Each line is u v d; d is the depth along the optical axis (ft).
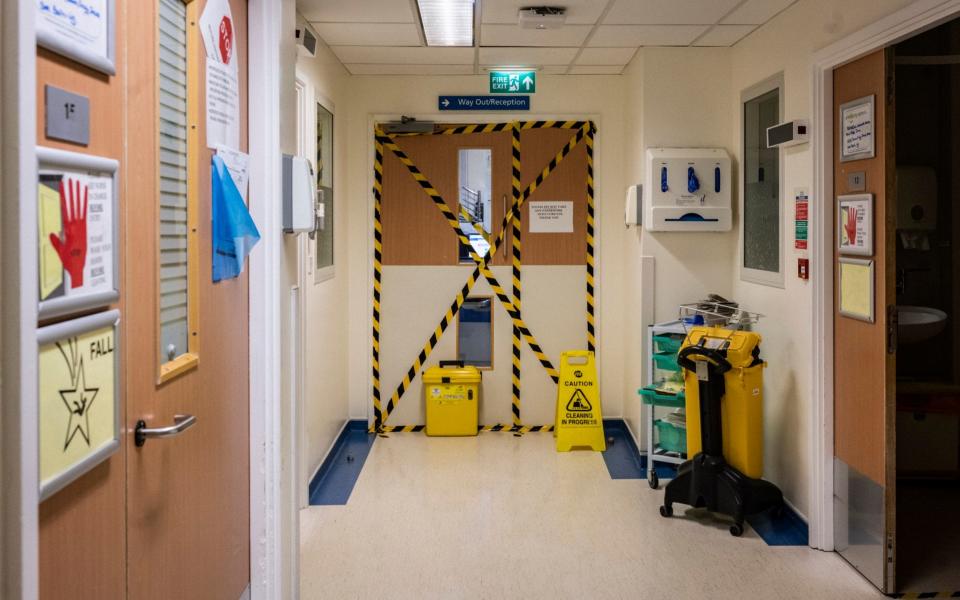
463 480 16.03
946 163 15.65
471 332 19.80
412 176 19.57
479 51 16.96
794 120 12.80
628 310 18.70
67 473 4.26
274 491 8.70
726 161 16.20
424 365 19.77
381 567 11.84
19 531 3.61
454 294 19.74
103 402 4.77
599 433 18.20
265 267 8.54
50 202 4.08
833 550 12.38
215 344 7.25
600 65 18.37
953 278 15.70
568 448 18.19
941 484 15.64
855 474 11.62
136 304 5.37
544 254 19.63
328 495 15.14
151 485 5.70
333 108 17.25
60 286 4.19
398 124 19.27
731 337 13.42
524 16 13.71
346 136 19.15
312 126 14.74
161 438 5.85
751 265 15.66
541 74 19.34
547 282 19.69
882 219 10.57
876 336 10.85
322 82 15.92
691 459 13.89
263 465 8.63
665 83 16.65
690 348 13.25
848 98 11.43
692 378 13.87
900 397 15.40
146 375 5.55
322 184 16.07
